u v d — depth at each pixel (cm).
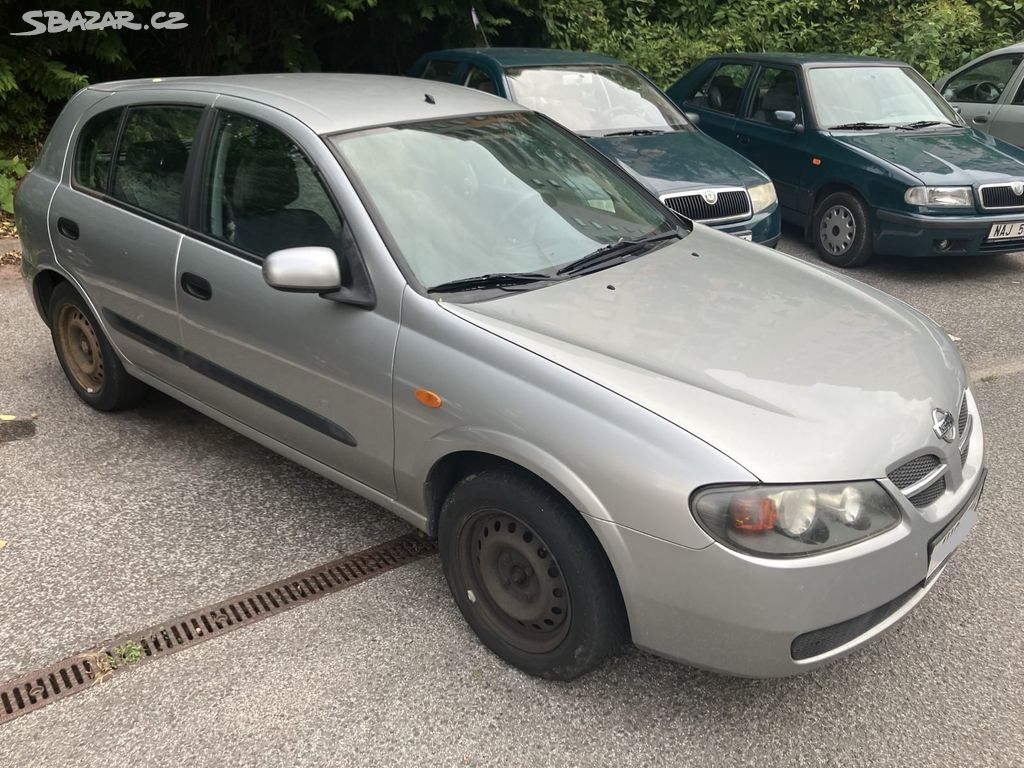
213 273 338
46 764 247
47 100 828
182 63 952
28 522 356
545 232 327
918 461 254
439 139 338
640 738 259
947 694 277
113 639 294
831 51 1278
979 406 480
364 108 338
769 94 822
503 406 259
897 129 771
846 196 730
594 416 244
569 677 271
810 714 269
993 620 311
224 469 401
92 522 358
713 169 640
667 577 236
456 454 279
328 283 284
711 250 357
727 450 230
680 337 276
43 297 451
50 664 283
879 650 296
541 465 249
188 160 355
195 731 259
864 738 260
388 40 1033
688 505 229
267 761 249
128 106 393
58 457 405
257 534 353
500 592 280
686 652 245
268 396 335
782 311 302
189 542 346
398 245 293
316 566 334
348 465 318
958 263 765
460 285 291
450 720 264
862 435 242
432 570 334
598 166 389
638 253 339
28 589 317
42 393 467
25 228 436
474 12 912
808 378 261
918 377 273
